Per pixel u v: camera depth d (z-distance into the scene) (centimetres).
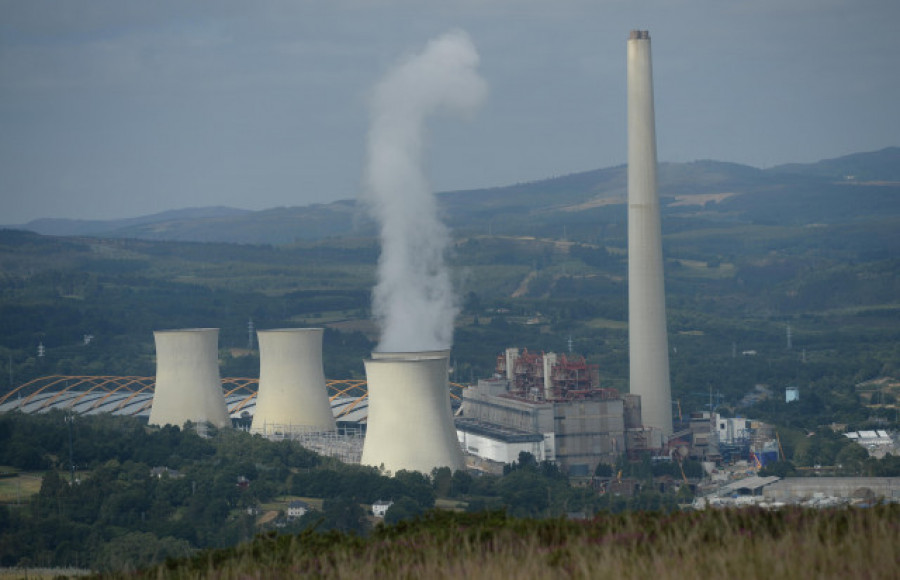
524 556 13862
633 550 13450
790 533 13625
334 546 15588
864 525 14212
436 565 13612
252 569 14875
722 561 12594
